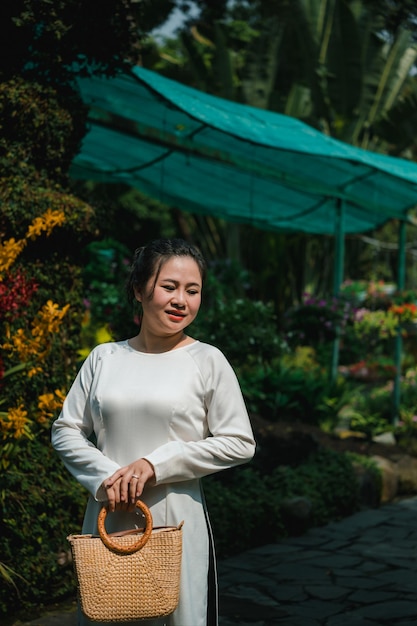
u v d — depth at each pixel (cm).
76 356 459
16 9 429
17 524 399
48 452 430
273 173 798
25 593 396
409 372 1153
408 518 654
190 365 238
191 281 238
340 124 1473
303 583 469
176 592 215
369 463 736
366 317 909
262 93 1532
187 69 1603
